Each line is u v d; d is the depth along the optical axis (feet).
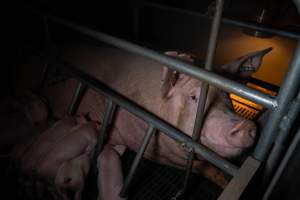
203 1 11.22
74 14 10.92
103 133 5.30
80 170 5.03
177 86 4.92
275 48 10.20
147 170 5.97
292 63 2.44
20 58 7.36
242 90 2.73
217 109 4.46
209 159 3.62
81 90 5.97
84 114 6.44
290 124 2.76
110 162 5.31
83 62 6.61
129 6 11.55
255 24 5.37
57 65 5.79
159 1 11.78
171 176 5.85
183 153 5.08
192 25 11.76
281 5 8.75
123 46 3.61
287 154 3.02
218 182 5.34
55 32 8.01
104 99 6.09
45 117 6.40
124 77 5.92
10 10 8.65
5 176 6.12
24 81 7.22
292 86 2.51
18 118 6.26
